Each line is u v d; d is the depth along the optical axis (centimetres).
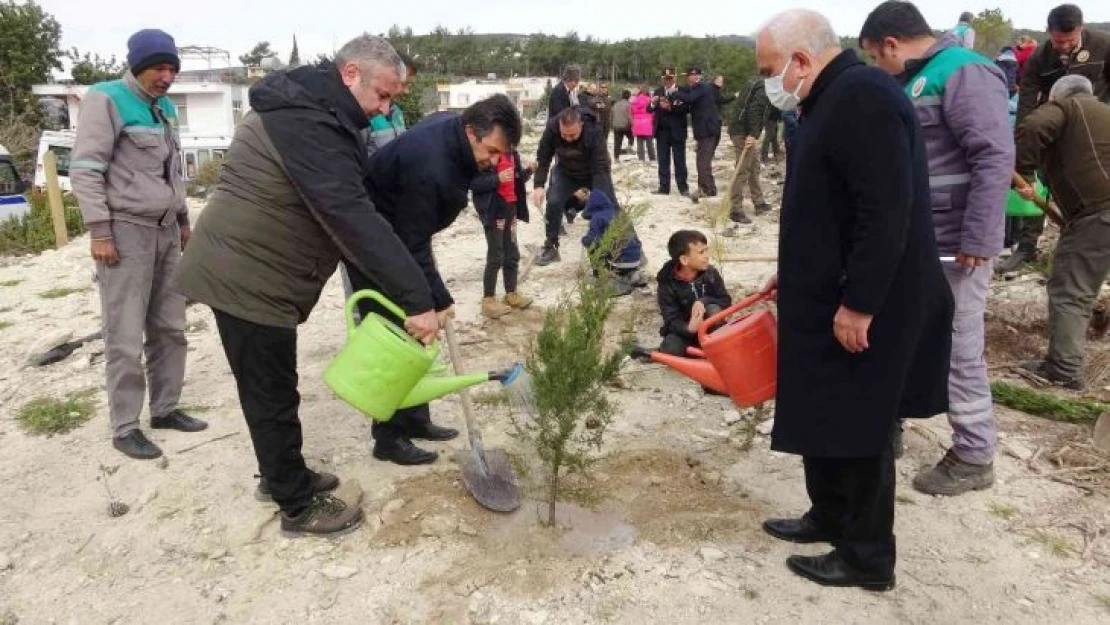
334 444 427
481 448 372
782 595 303
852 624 287
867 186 253
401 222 354
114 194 398
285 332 315
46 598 313
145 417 470
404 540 339
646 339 584
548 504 361
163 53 395
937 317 285
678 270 525
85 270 936
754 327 309
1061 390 484
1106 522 345
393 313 365
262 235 302
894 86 257
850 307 261
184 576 324
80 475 406
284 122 291
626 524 347
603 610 295
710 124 1134
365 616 296
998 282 653
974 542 334
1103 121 448
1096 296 475
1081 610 293
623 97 1642
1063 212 475
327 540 342
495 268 632
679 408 470
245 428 454
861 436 275
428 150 344
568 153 766
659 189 1208
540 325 621
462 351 572
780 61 273
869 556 297
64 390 523
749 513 356
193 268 307
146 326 434
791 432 285
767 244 888
